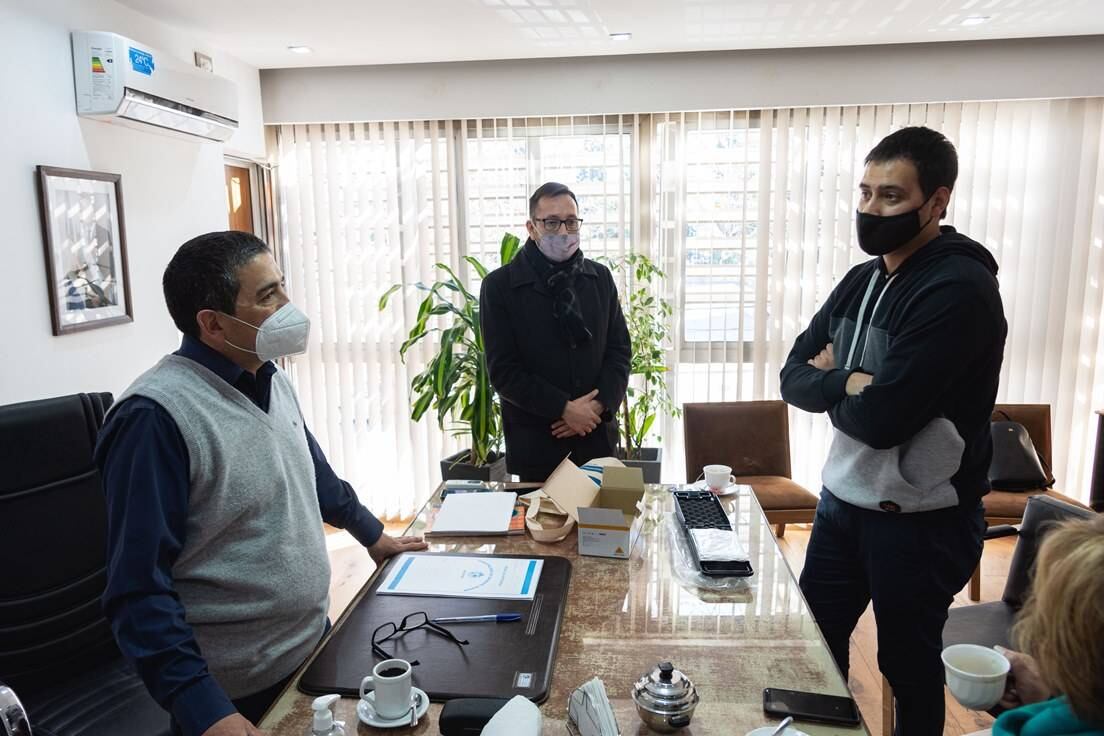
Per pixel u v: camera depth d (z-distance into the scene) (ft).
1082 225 12.39
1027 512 6.72
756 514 6.08
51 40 8.18
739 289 13.16
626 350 8.30
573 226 7.72
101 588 5.63
